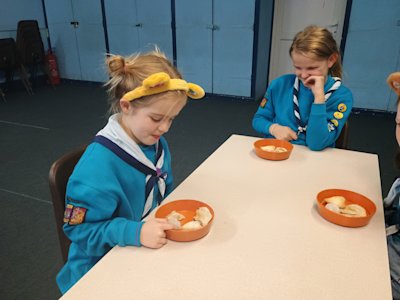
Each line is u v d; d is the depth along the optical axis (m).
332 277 0.67
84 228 0.81
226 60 4.52
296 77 1.49
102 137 0.88
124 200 0.88
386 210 1.06
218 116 3.93
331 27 4.16
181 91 0.81
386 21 3.59
